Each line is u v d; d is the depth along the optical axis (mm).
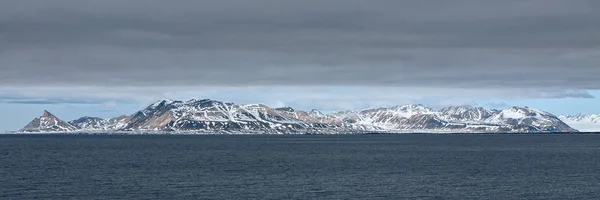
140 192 159875
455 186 172125
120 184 176750
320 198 149750
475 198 150500
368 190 163500
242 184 177000
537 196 154000
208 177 197125
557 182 182125
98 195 154375
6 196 152000
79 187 169375
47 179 189625
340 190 163375
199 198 149875
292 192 159750
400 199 148625
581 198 150625
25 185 173500
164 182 182125
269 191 161875
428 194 156625
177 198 149875
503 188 168125
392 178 193125
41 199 147375
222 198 149875
